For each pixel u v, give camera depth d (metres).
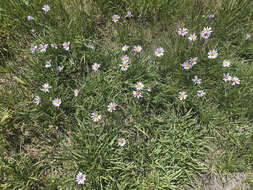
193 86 0.72
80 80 0.72
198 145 0.66
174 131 0.66
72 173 0.61
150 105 0.72
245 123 0.70
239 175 0.65
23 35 0.79
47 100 0.65
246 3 0.85
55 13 0.80
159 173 0.61
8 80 0.72
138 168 0.62
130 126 0.68
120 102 0.71
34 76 0.71
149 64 0.74
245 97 0.70
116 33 0.83
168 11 0.85
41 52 0.72
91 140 0.62
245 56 0.82
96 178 0.58
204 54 0.76
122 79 0.72
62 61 0.73
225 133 0.69
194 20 0.84
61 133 0.67
